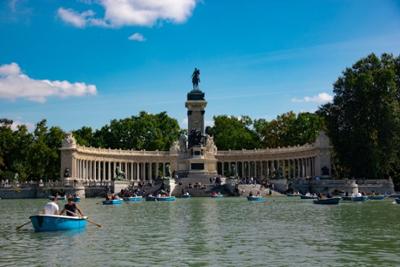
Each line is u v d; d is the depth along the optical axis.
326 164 130.50
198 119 143.88
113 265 26.83
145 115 182.62
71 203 43.84
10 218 56.03
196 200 96.81
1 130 141.00
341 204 76.88
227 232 40.47
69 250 31.58
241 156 153.25
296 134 162.38
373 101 113.19
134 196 104.12
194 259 28.41
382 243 33.44
